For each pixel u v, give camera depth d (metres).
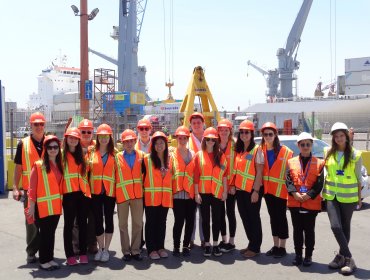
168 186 5.93
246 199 6.00
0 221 8.41
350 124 23.05
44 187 5.41
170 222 8.30
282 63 83.62
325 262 5.76
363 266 5.59
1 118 11.51
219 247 6.31
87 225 6.02
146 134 6.71
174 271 5.43
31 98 81.19
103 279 5.16
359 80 82.94
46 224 5.44
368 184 9.66
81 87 27.06
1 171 11.52
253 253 5.98
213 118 17.55
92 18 27.23
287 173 5.61
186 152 6.11
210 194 6.01
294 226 5.61
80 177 5.58
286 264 5.68
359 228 7.73
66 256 5.67
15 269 5.56
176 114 17.33
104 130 5.77
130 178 5.81
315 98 77.38
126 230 5.87
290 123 19.81
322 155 9.61
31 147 5.87
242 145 6.16
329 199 5.41
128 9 49.22
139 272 5.40
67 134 5.52
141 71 62.50
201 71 17.52
